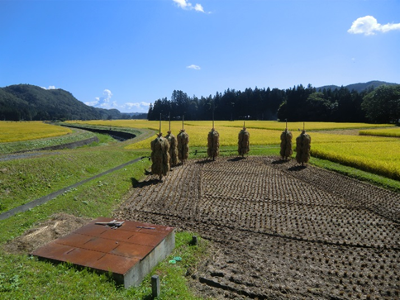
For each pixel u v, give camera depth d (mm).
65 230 10320
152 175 22266
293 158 29641
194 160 28984
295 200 16531
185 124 84000
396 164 21688
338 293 7812
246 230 12297
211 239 11328
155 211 14570
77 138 46719
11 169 16141
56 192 15570
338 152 28609
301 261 9656
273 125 73188
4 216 12359
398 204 15750
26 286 6711
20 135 47562
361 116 94250
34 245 9062
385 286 8266
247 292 7703
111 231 9984
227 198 16812
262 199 16688
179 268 8867
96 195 15500
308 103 102312
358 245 10992
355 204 15820
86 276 7234
